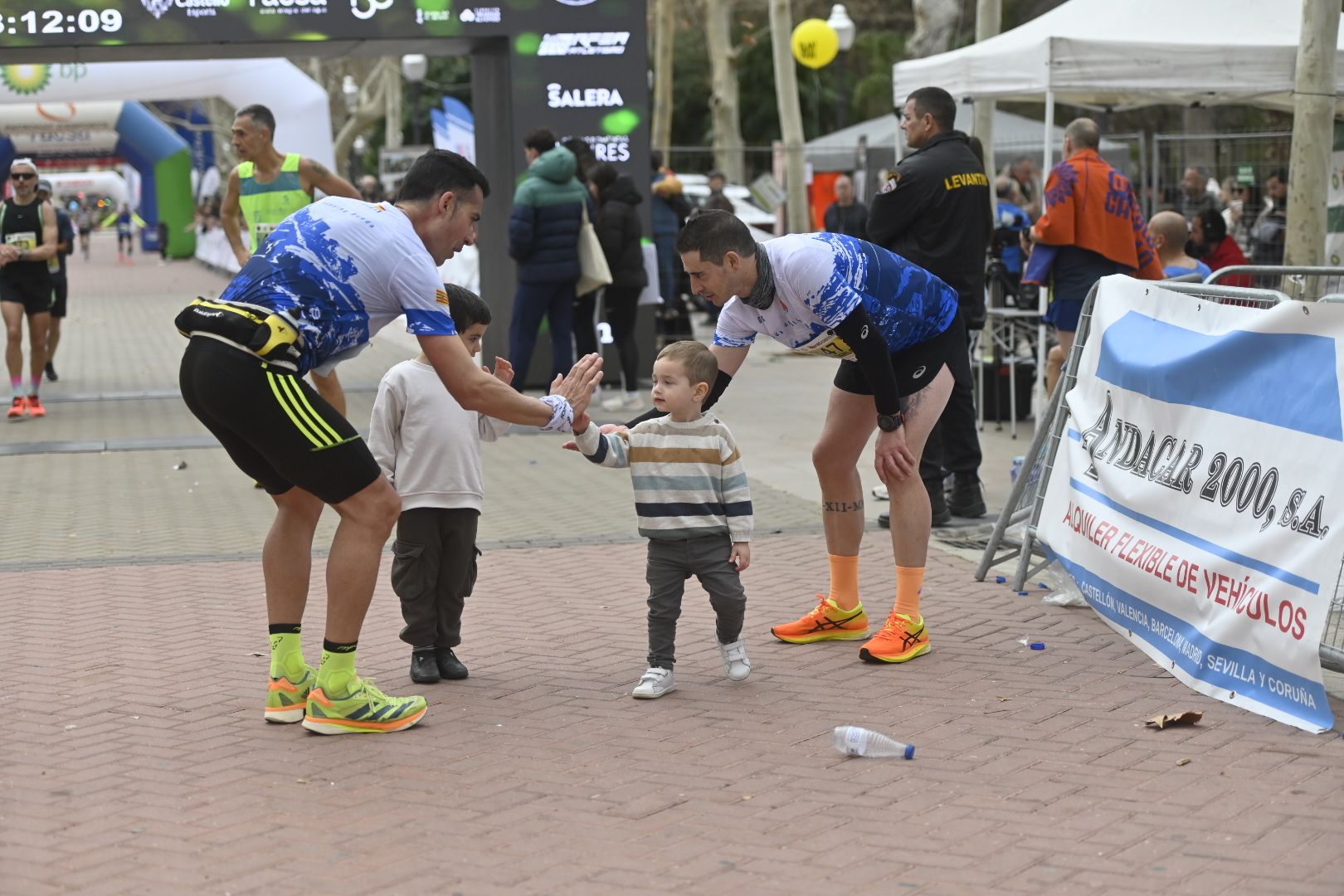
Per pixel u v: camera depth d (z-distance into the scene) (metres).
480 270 14.39
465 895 3.53
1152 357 5.86
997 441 10.93
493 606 6.51
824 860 3.71
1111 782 4.25
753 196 25.23
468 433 5.29
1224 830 3.86
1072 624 6.12
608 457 5.02
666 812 4.06
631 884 3.58
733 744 4.65
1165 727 4.75
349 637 4.77
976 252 7.75
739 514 5.11
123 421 12.60
